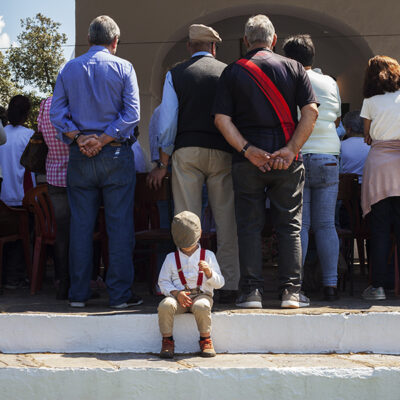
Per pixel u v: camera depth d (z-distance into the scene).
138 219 5.46
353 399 3.13
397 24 9.64
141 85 10.16
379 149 4.24
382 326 3.52
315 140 4.13
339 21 9.80
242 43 11.84
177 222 3.47
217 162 3.98
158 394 3.14
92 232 3.97
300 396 3.13
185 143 3.97
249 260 3.76
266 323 3.52
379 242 4.21
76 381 3.17
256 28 3.88
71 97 3.93
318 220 4.15
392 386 3.14
